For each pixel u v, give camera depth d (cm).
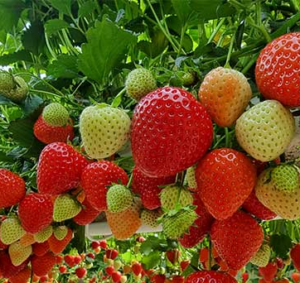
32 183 42
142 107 22
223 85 22
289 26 29
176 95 22
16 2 51
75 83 46
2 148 53
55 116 36
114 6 48
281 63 22
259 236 27
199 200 27
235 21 36
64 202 31
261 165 24
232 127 24
